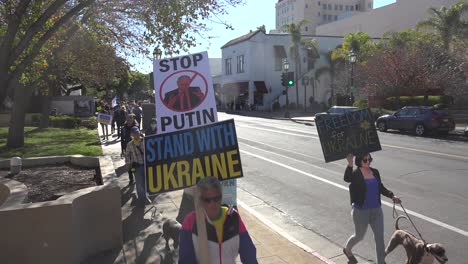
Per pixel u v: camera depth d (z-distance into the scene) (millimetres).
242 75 54656
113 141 18938
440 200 8648
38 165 8734
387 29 65688
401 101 31406
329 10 118188
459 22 37500
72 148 14461
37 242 4887
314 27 117000
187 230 3104
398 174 11359
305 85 48562
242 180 11188
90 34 11969
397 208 8156
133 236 6438
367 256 6031
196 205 3068
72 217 5023
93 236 5672
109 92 53562
